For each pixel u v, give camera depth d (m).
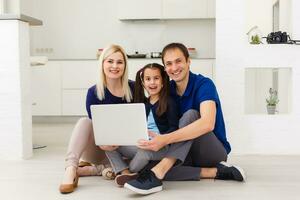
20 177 2.56
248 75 5.01
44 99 5.62
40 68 5.58
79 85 5.59
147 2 5.58
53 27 6.02
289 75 3.36
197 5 5.54
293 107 3.28
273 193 2.17
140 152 2.27
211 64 5.39
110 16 5.99
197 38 5.93
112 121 2.18
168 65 2.28
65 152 3.40
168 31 5.95
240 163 2.93
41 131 4.72
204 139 2.33
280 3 4.43
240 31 3.25
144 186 2.12
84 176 2.55
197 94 2.35
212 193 2.17
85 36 6.03
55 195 2.17
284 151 3.30
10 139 3.12
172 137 2.15
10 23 3.09
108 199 2.08
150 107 2.34
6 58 3.11
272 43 3.31
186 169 2.42
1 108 3.12
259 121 3.29
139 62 5.44
